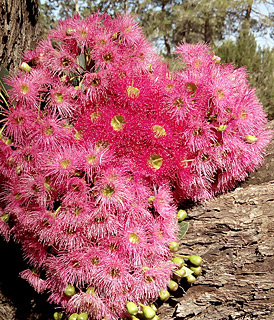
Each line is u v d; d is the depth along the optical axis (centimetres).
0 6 52
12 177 42
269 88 156
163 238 40
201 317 47
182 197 46
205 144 41
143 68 42
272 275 46
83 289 42
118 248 39
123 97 40
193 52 46
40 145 40
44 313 54
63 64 41
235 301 47
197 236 47
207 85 40
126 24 41
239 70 45
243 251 46
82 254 39
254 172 50
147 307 40
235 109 41
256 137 45
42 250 42
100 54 40
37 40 63
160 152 40
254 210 47
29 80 40
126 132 39
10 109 41
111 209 38
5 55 54
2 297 54
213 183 47
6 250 54
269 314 47
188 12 328
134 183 39
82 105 41
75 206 38
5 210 44
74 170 38
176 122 40
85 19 41
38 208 40
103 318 41
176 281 44
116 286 39
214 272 47
